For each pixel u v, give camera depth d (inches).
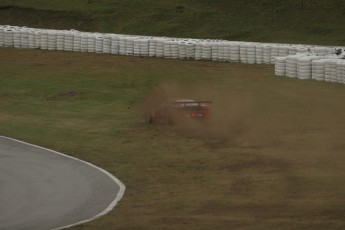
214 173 4089.6
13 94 7416.3
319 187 3634.4
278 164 4227.4
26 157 4662.9
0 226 3127.5
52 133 5467.5
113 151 4781.0
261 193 3570.4
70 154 4736.7
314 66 7298.2
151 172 4175.7
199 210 3282.5
